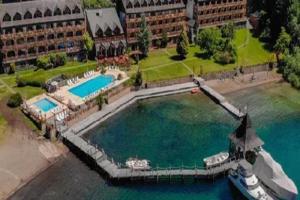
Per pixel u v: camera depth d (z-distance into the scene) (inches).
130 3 6230.3
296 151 4717.0
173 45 6727.4
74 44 6220.5
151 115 5339.6
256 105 5497.1
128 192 4217.5
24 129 4938.5
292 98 5659.5
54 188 4215.1
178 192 4234.7
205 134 4992.6
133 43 6437.0
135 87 5723.4
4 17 5772.6
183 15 6604.3
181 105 5526.6
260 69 6156.5
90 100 5398.6
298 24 6402.6
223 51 6323.8
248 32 7057.1
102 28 6210.6
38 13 5920.3
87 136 4948.3
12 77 5871.1
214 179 4347.9
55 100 5433.1
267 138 4913.9
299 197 4109.3
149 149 4756.4
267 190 4160.9
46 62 5989.2
